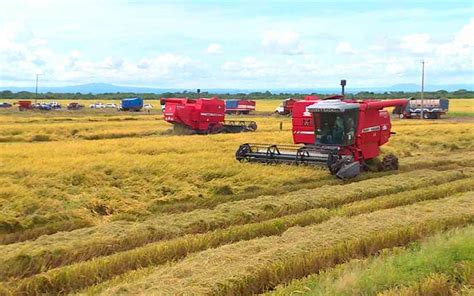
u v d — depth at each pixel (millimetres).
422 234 11266
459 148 31422
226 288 8047
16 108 95875
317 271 9156
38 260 9945
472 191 16328
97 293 8250
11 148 26250
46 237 11375
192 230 12289
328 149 20906
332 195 15844
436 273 8344
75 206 14414
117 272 9531
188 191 16953
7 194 14797
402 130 39438
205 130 41438
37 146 27484
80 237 11398
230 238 11586
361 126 21375
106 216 14289
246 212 13625
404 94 156250
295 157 21297
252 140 31797
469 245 9328
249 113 85438
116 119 60250
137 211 14555
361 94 150125
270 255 9406
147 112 89375
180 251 10547
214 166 20625
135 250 10312
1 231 12469
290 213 14242
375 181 18281
